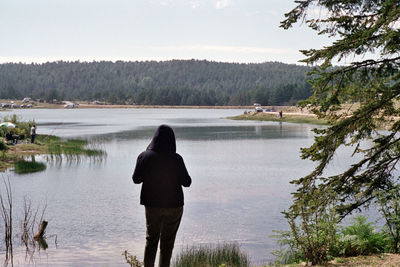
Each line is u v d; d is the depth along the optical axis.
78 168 33.34
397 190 7.12
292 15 6.92
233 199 21.88
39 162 34.69
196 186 25.92
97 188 25.05
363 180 7.16
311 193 7.00
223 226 16.41
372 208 14.18
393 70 6.65
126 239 14.77
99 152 42.06
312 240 6.57
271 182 27.28
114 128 88.50
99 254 12.85
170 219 5.15
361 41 6.38
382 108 6.79
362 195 7.05
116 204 20.69
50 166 34.09
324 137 7.01
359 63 6.69
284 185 26.08
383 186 7.18
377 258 6.42
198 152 45.81
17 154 38.88
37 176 29.30
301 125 98.06
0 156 36.34
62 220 17.41
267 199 21.83
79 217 17.95
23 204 20.41
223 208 19.75
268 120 123.56
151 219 5.12
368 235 7.33
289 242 7.32
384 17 6.05
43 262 11.88
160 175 5.05
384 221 12.13
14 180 27.56
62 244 13.95
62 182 26.97
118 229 16.11
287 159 39.38
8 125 50.75
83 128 87.94
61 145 47.88
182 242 14.16
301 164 35.78
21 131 51.31
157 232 5.20
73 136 66.19
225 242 13.98
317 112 7.02
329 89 6.88
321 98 6.95
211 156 42.22
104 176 29.62
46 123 109.44
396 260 6.20
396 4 6.02
